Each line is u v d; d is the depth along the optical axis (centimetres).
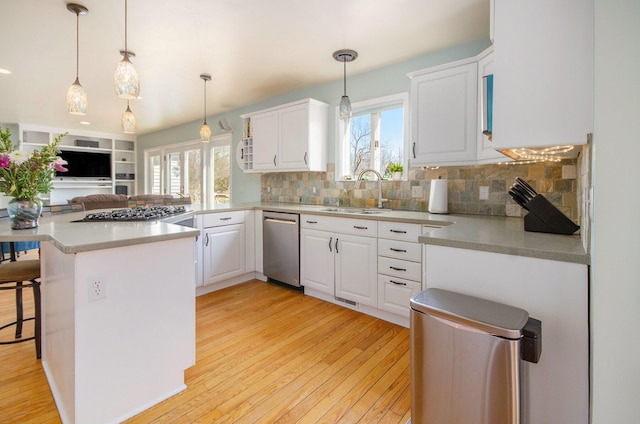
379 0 207
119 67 191
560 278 119
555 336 120
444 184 267
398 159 322
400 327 245
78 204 277
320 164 360
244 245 347
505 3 127
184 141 602
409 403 160
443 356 120
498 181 254
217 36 254
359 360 199
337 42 265
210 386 172
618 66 90
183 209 297
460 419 116
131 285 149
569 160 220
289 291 326
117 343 145
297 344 218
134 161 760
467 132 233
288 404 159
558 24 119
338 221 282
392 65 313
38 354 197
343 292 280
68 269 139
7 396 163
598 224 95
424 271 153
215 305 288
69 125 627
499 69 129
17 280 187
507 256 130
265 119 390
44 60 299
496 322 109
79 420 135
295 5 212
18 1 202
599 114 93
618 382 95
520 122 125
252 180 467
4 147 171
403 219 239
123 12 217
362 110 341
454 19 231
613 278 94
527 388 122
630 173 90
